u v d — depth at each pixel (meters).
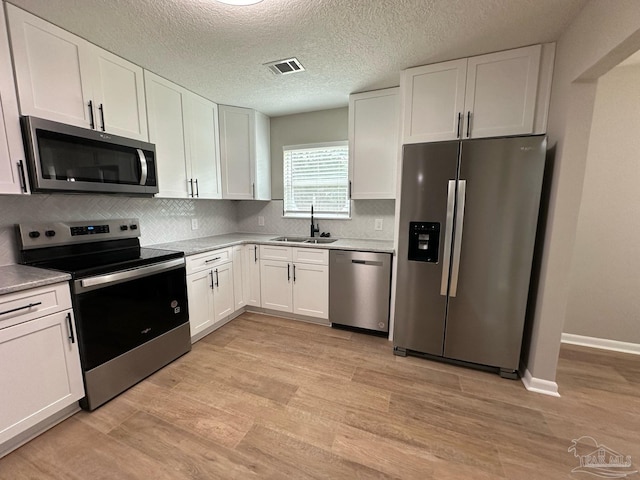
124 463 1.39
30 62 1.57
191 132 2.71
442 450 1.47
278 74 2.37
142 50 1.98
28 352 1.43
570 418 1.70
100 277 1.71
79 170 1.78
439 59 2.12
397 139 2.63
